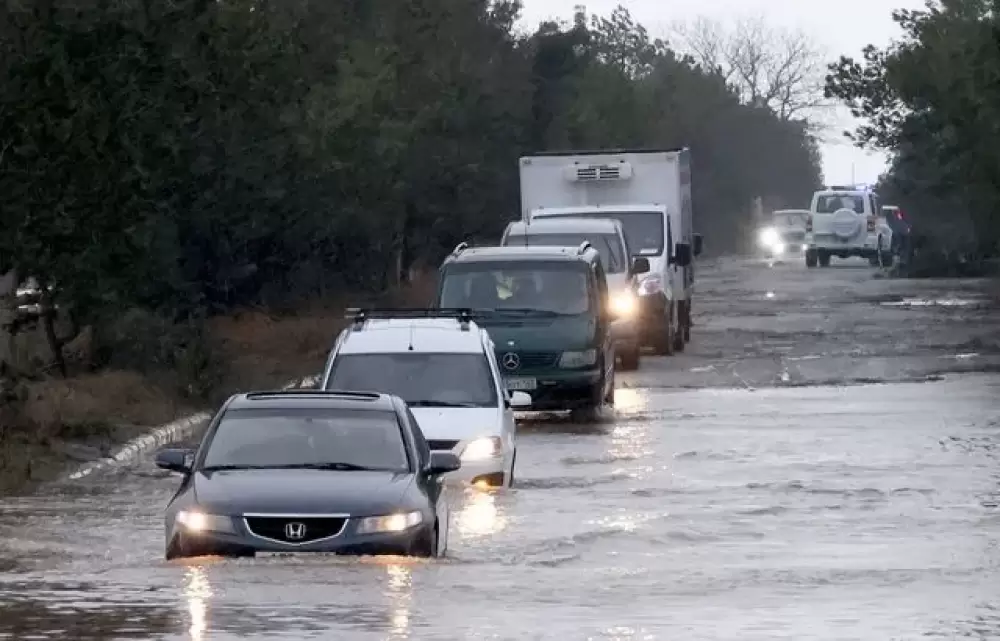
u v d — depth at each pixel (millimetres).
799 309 119000
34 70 54312
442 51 118500
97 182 56375
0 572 29797
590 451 50906
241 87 69375
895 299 128625
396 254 112812
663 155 91062
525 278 63719
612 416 61062
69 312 60938
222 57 67938
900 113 151500
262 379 69875
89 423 53156
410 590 27234
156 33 57031
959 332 96438
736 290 146000
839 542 34281
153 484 45281
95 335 66250
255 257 90812
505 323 61781
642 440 53625
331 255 98750
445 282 63938
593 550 33219
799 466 46875
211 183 74312
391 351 46188
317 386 47562
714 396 67312
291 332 85750
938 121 135500
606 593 27703
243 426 33000
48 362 66875
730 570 30453
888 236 189000
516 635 23922
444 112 112375
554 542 34188
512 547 33531
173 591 27000
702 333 100125
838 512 38594
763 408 62469
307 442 32562
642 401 66000
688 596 27500
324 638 23500
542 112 162875
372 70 98938
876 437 53312
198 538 29734
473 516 38031
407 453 32406
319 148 86875
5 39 54219
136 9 56062
